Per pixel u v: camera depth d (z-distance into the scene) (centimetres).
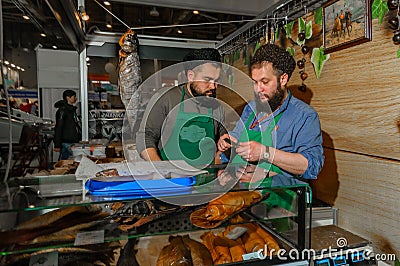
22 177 89
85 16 184
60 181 83
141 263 79
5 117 102
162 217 76
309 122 110
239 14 201
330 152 129
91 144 193
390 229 100
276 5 164
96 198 71
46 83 222
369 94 108
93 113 241
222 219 79
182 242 85
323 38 132
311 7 141
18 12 152
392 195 99
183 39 264
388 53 99
